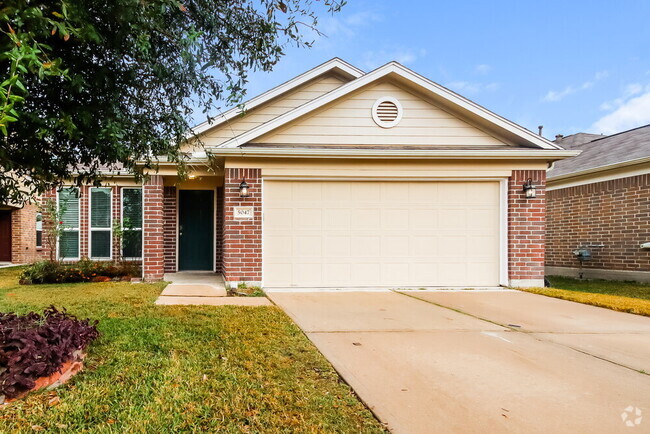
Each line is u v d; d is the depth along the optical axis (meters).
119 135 2.46
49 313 3.21
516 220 7.17
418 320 4.56
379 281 7.17
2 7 1.75
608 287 7.48
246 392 2.49
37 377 2.46
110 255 10.74
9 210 12.27
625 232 8.21
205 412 2.23
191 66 2.76
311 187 7.12
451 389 2.62
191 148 7.93
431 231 7.27
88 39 2.20
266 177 6.93
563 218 9.73
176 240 9.52
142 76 2.79
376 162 7.11
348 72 9.62
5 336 2.46
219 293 6.22
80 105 2.42
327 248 7.12
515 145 7.46
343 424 2.14
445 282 7.23
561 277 9.49
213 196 9.71
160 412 2.22
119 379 2.64
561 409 2.36
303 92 9.60
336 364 3.04
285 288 6.94
